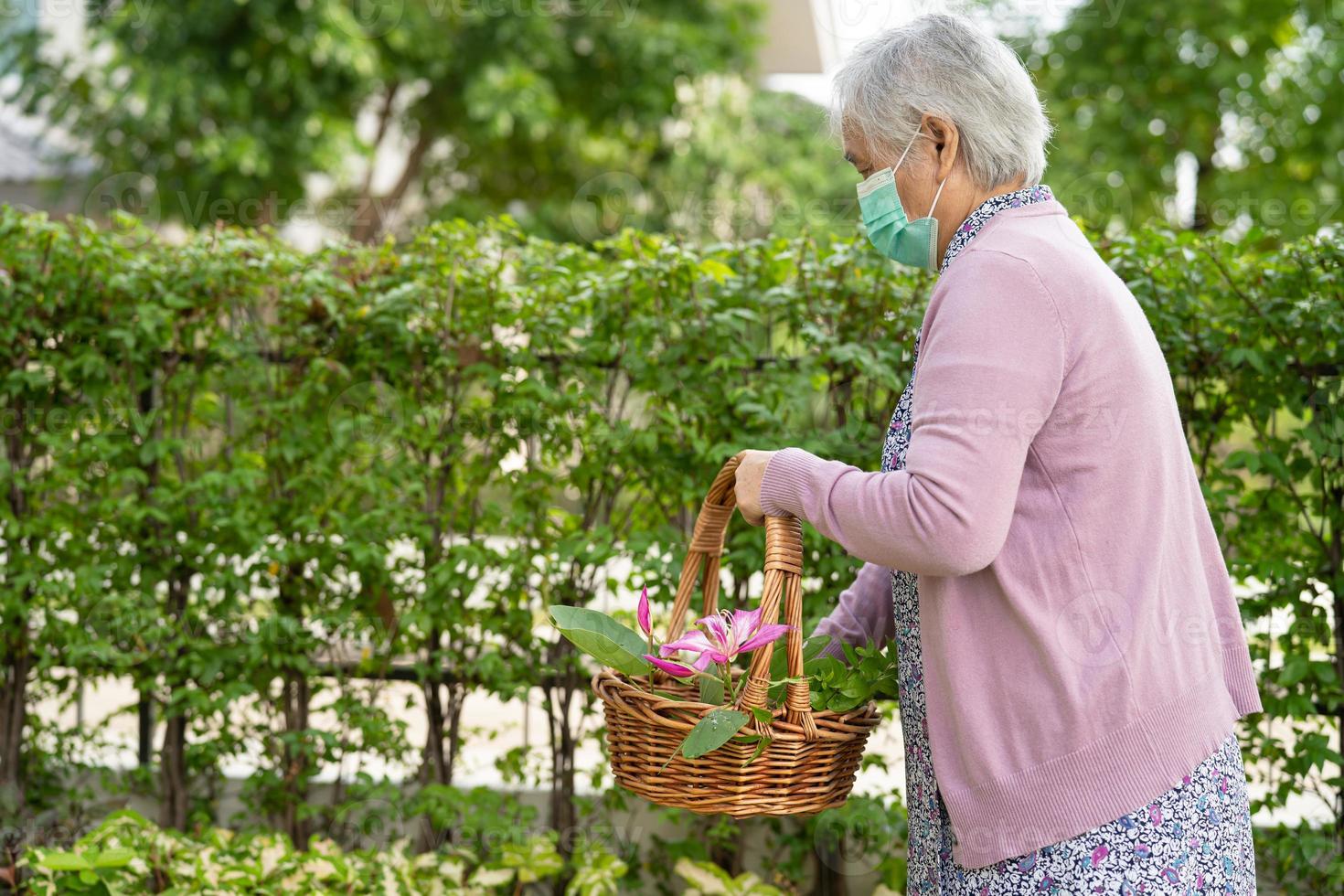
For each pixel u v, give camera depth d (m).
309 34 8.08
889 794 2.54
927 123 1.37
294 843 2.72
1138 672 1.24
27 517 2.65
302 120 8.37
